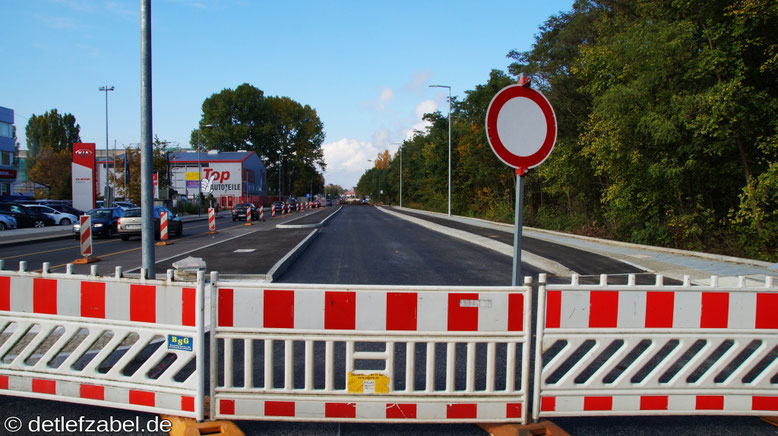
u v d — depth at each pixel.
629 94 16.42
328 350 3.57
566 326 3.65
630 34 17.05
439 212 60.16
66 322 3.93
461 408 3.61
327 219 39.44
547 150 3.94
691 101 14.73
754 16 13.59
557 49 27.47
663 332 3.70
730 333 3.75
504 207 39.34
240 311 3.58
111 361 5.14
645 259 13.35
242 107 89.38
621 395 3.74
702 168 16.62
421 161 77.06
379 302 3.55
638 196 19.03
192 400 3.68
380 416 3.58
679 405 3.78
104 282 3.84
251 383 3.61
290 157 99.00
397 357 5.46
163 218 19.88
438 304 3.57
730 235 17.39
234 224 37.19
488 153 40.56
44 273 3.95
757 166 15.78
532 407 3.79
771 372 3.85
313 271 11.73
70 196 53.84
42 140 78.44
